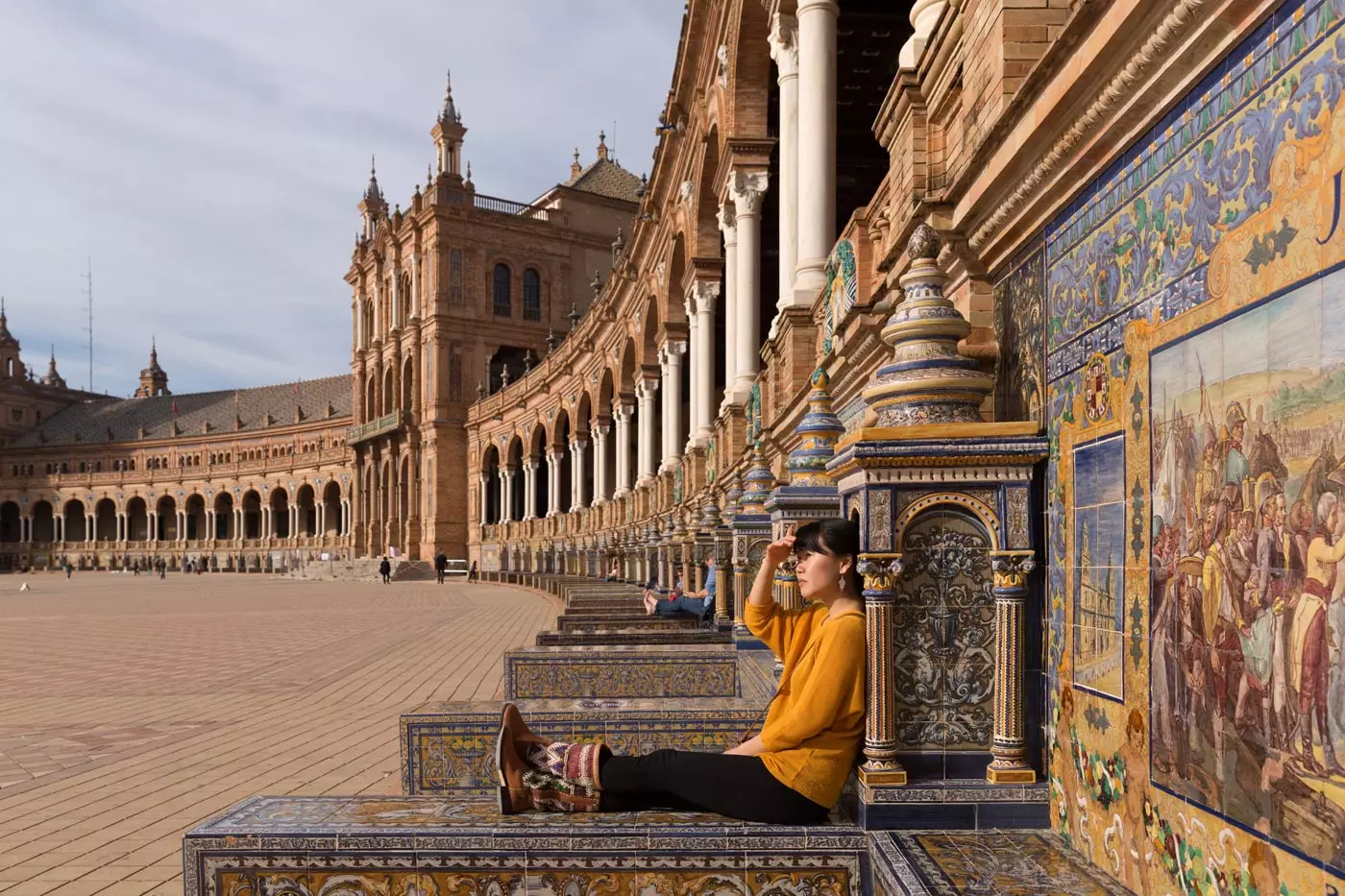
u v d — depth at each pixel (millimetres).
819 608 3484
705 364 20641
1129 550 2506
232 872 3002
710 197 20125
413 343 67125
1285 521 1830
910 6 16016
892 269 5008
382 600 33625
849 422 7238
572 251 69875
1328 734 1706
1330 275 1696
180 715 9391
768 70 15742
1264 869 1911
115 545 103625
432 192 65312
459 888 2994
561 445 49281
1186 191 2223
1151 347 2379
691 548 15125
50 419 124188
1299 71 1797
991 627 3133
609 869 2986
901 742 3148
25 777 6785
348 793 6164
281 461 93500
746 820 3104
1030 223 3211
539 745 3291
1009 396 3492
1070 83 2523
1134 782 2477
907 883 2541
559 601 27672
